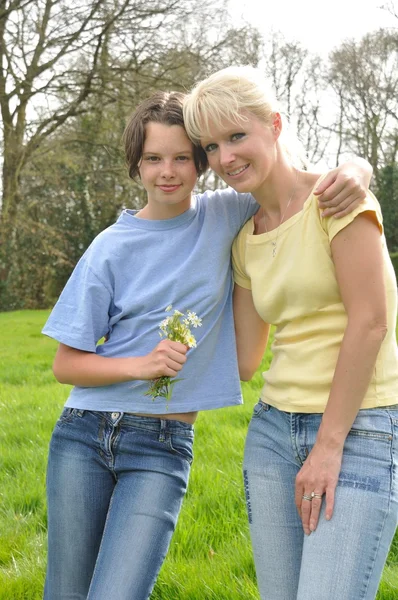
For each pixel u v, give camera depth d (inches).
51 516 101.0
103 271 101.5
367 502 81.9
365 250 85.7
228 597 124.5
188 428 101.9
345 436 84.9
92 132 830.5
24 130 834.8
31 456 214.7
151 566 93.6
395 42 1184.2
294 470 92.0
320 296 90.5
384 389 87.8
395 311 90.2
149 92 725.3
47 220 1083.3
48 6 738.2
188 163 100.4
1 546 153.7
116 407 99.3
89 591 92.4
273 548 91.4
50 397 307.6
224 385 103.4
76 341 99.8
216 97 90.7
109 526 95.5
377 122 1263.5
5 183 868.0
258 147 92.1
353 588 80.0
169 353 92.9
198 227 104.2
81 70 767.1
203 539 149.7
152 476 97.1
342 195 85.3
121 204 990.4
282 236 93.9
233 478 180.4
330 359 90.1
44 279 1075.9
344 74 1259.8
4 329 685.3
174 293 100.3
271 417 95.0
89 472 99.6
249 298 104.6
